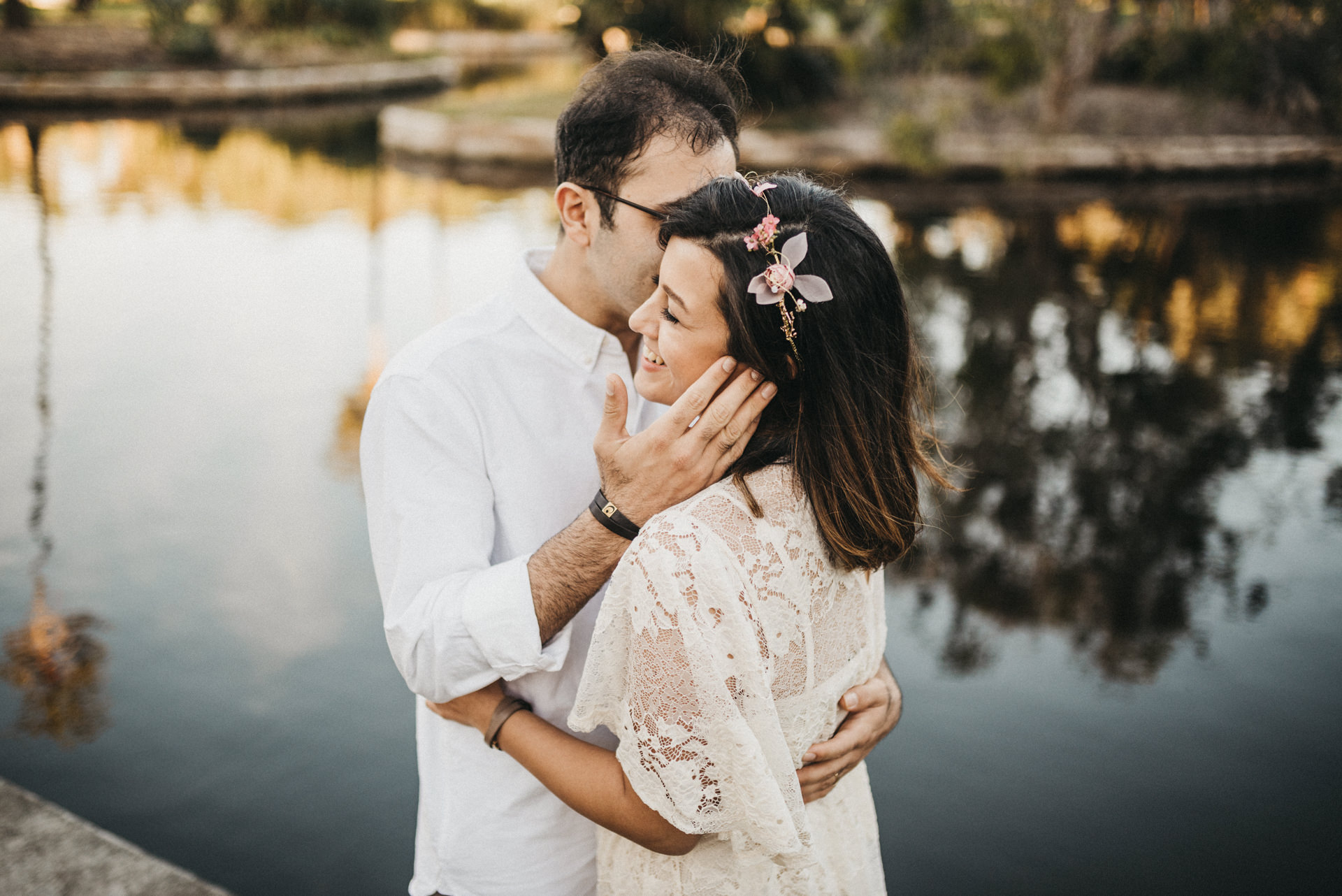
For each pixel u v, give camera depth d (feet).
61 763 9.98
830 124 53.83
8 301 25.40
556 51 120.16
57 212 35.88
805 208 3.30
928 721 11.05
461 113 55.77
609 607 3.28
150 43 76.74
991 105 55.26
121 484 15.92
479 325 4.06
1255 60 52.16
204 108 67.00
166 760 10.07
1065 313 27.76
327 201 41.27
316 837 9.16
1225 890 8.83
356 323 25.02
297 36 86.38
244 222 36.52
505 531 4.08
